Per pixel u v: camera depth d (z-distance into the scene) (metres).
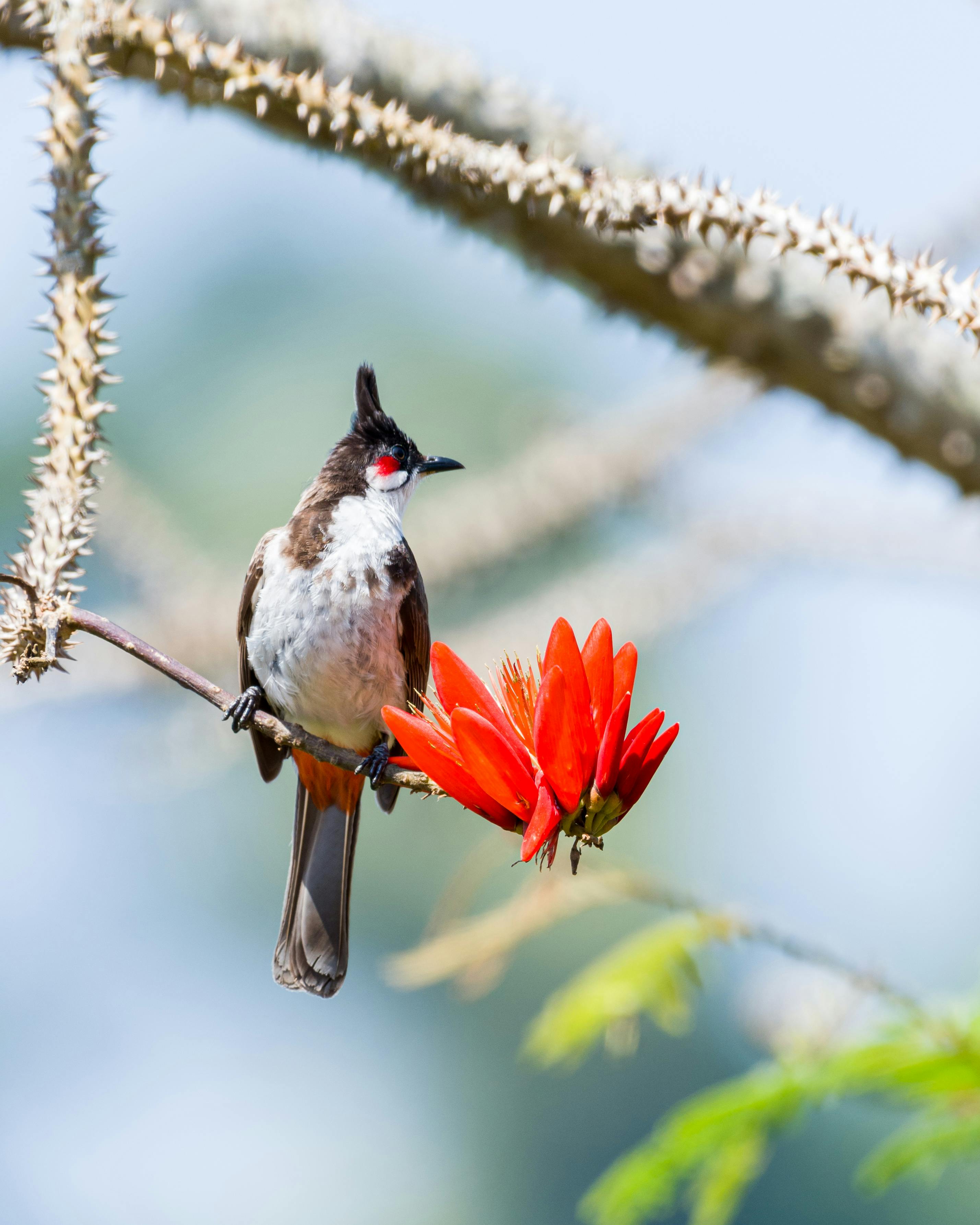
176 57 5.19
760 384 7.09
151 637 9.84
